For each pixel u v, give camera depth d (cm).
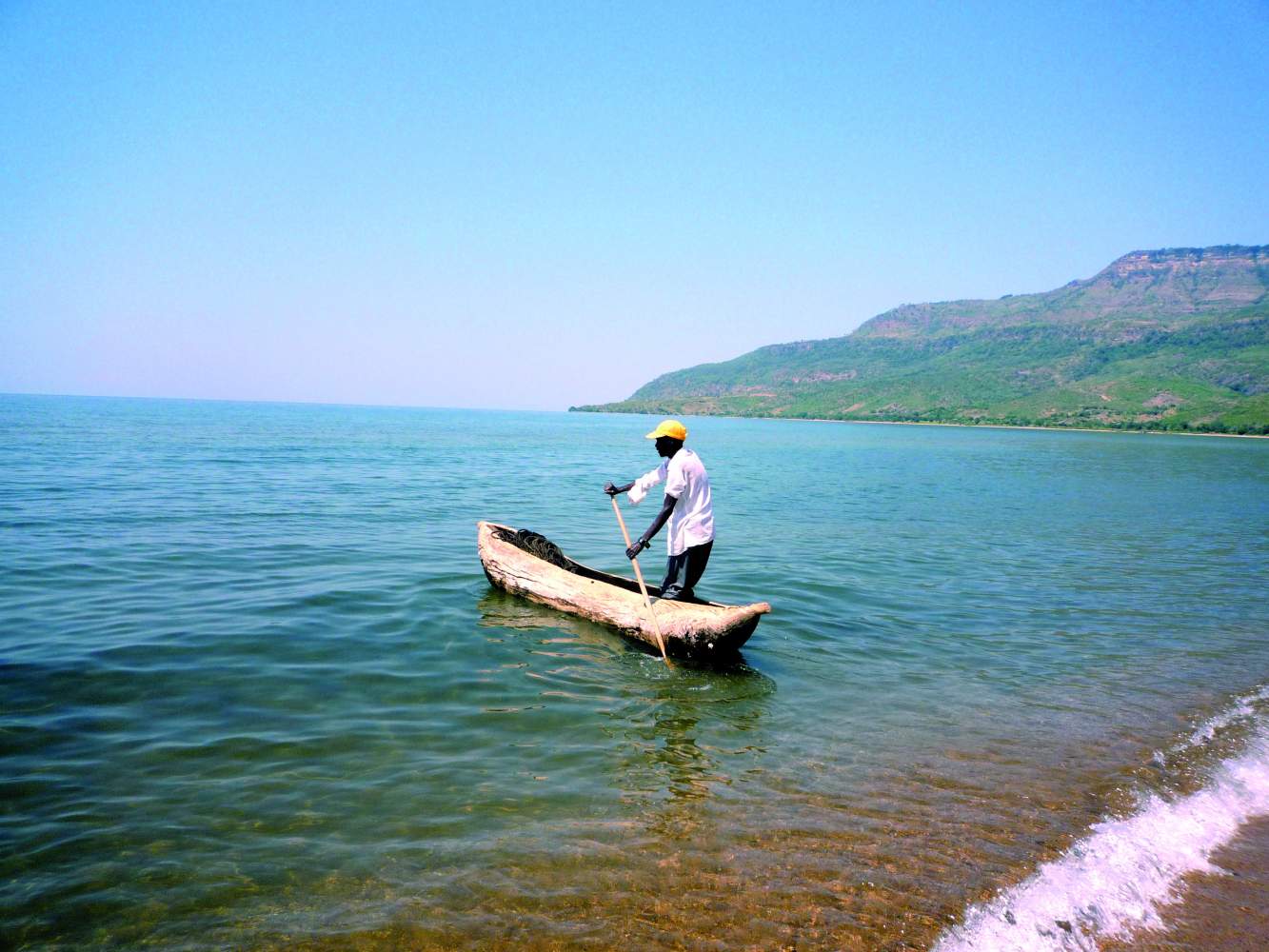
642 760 546
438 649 770
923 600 1088
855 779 530
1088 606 1089
